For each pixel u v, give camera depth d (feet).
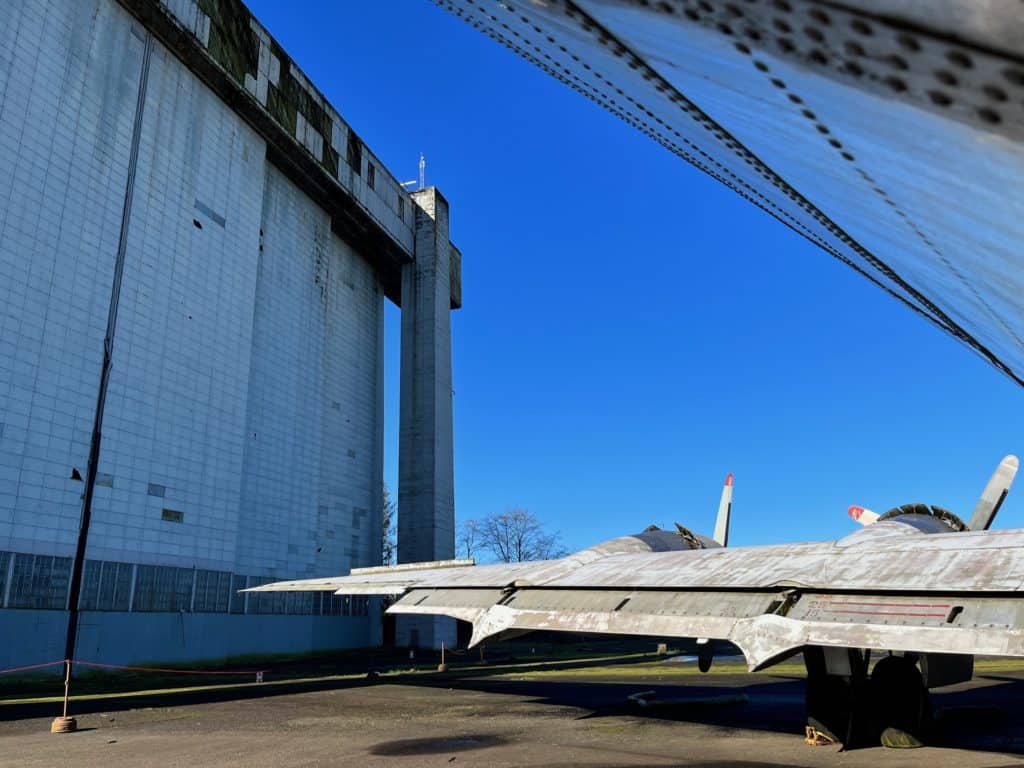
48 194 84.53
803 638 20.34
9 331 78.43
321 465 144.97
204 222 110.42
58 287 84.64
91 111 91.71
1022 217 6.20
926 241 8.57
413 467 164.45
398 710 47.09
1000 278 8.04
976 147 5.53
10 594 75.82
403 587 42.14
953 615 18.13
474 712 45.75
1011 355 11.73
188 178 107.96
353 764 28.14
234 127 120.16
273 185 136.15
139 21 101.09
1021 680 71.00
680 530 43.47
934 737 33.83
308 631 129.08
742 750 30.86
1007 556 19.71
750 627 21.86
